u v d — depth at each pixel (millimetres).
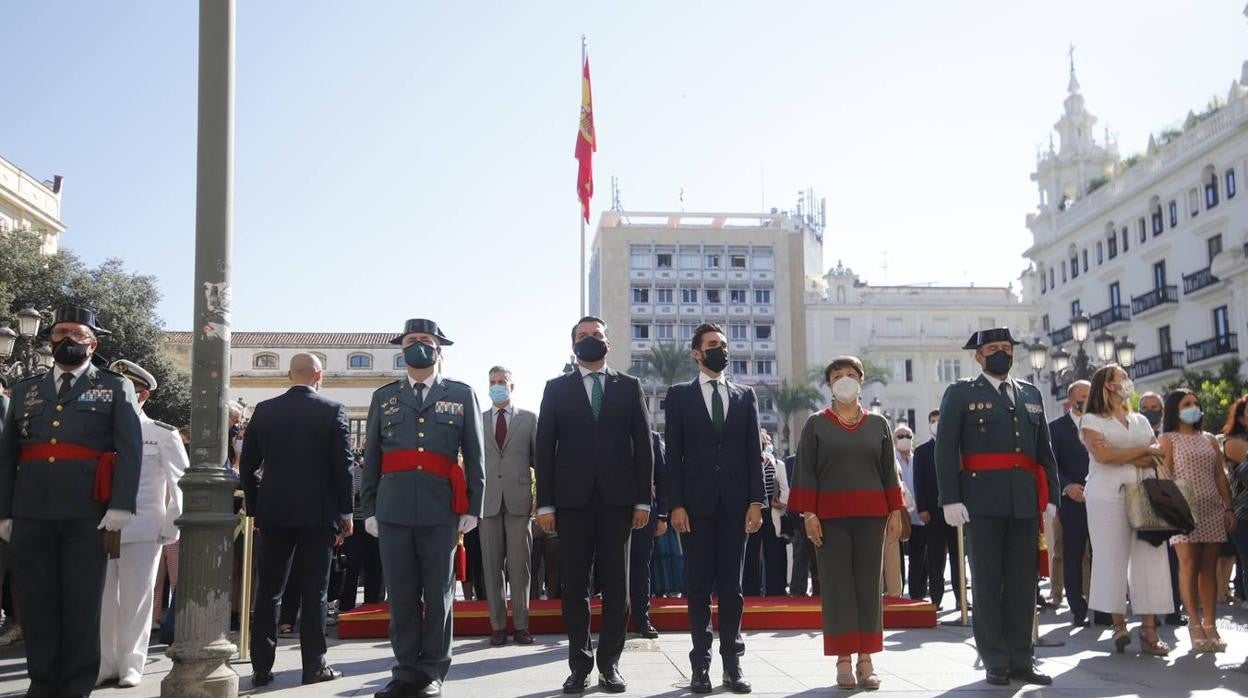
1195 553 8133
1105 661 7566
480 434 6879
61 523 6234
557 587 11750
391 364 58531
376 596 11695
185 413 36312
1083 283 50250
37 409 6309
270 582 7004
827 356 79250
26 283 31984
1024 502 6762
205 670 5906
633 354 81250
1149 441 8109
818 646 8547
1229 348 38375
